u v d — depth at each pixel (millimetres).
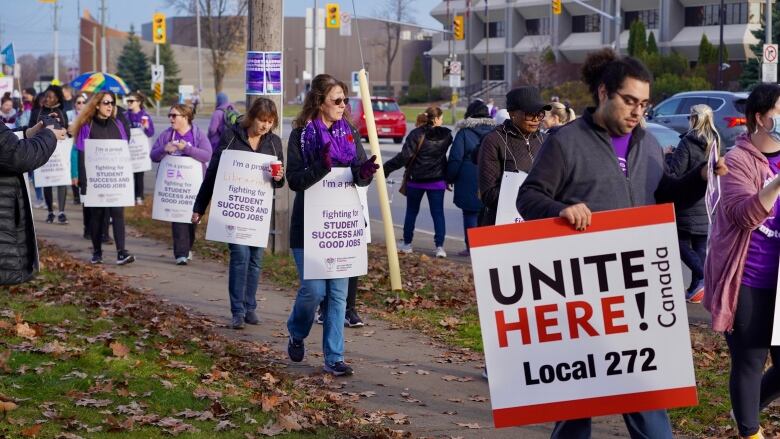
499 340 4449
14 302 9445
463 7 91438
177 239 12523
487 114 13133
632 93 4430
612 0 77438
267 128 8961
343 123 7285
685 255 10180
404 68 118688
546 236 4418
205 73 111375
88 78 32344
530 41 85875
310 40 36219
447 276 11734
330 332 7395
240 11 93312
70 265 11875
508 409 4457
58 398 6273
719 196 5281
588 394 4457
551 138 4582
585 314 4434
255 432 5812
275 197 12766
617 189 4539
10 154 5750
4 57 39969
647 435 4551
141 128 18828
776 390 5609
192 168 12352
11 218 5898
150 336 8195
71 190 21578
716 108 24578
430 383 7273
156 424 5871
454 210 19531
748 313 5281
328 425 6074
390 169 13492
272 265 12117
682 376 4434
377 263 12422
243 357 7793
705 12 72812
